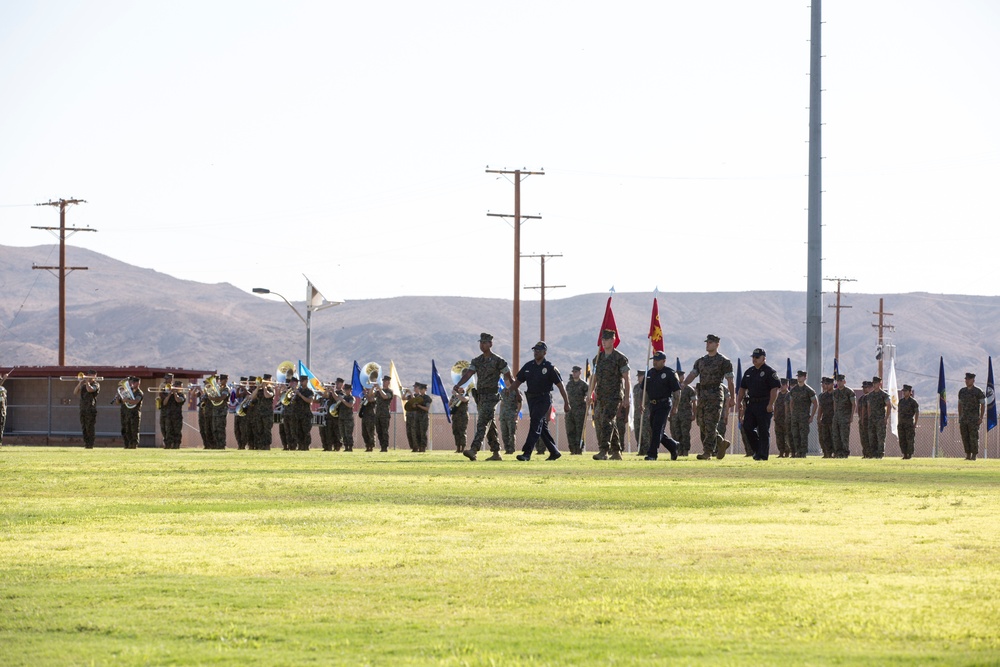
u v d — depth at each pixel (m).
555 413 107.12
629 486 29.75
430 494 26.89
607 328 48.97
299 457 50.72
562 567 15.17
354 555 16.34
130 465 41.22
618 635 11.09
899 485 30.50
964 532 19.00
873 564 15.35
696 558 15.98
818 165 84.62
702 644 10.68
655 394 48.78
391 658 10.23
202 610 12.38
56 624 11.70
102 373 99.19
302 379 78.69
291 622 11.77
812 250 84.31
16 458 48.75
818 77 84.94
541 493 27.20
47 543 17.75
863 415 65.81
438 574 14.64
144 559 16.00
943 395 80.44
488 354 45.97
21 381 101.62
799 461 49.53
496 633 11.20
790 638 10.93
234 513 22.20
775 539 18.06
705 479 33.06
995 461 53.22
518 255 142.88
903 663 9.90
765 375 50.75
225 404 76.06
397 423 99.62
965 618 11.73
